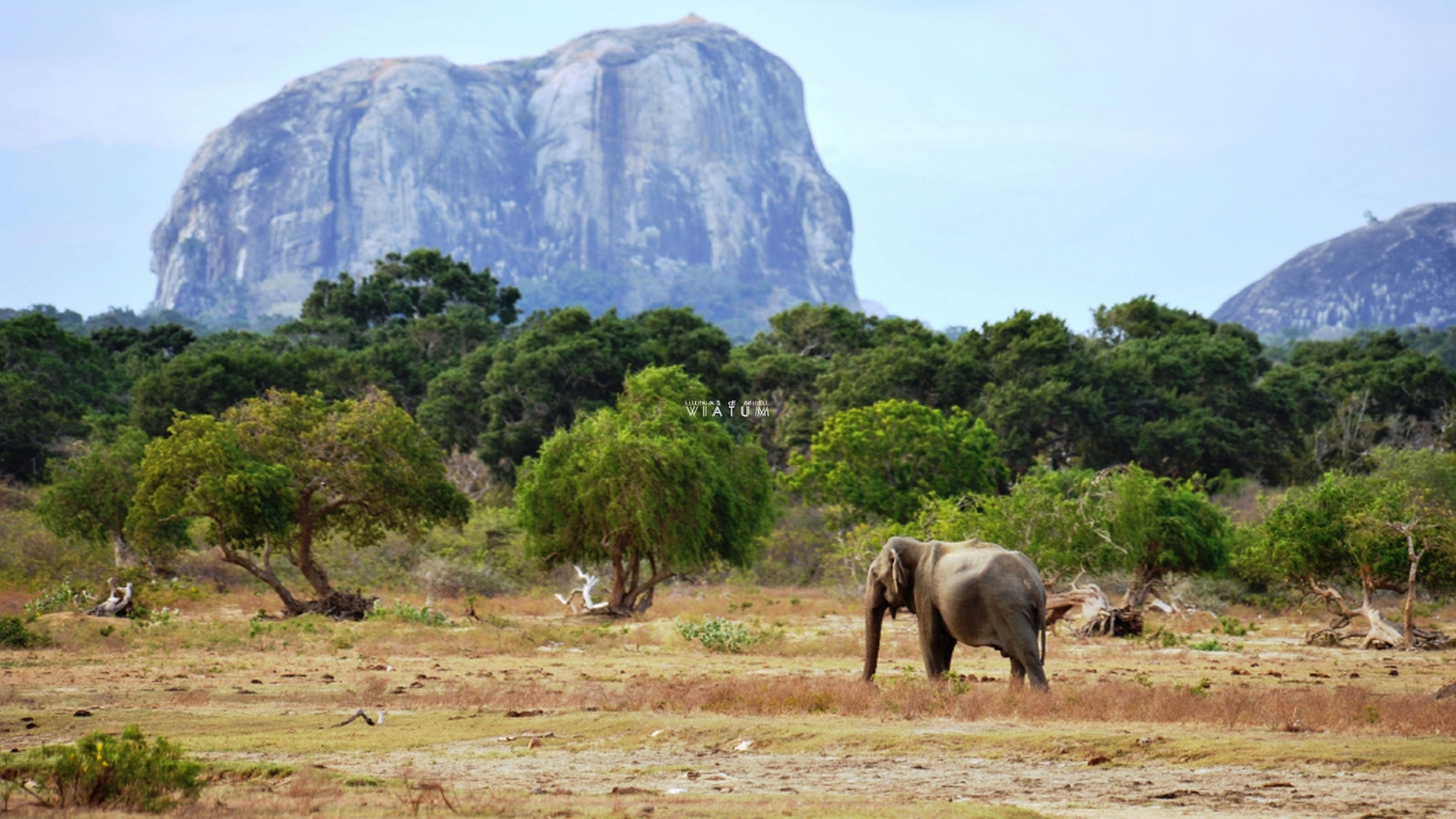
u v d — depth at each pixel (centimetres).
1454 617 6081
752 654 4116
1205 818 1383
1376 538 4519
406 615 5206
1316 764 1680
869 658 2819
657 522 6012
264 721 2316
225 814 1420
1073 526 5781
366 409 6141
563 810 1437
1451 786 1544
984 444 9688
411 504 6091
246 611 5866
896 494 9100
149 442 7675
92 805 1472
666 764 1833
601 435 6191
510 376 11838
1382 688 2934
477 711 2436
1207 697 2359
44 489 7619
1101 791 1552
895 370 12038
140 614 5153
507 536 8438
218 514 5528
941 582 2633
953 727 2069
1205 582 6938
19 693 2756
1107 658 3916
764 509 6812
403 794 1559
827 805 1452
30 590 6431
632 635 4875
